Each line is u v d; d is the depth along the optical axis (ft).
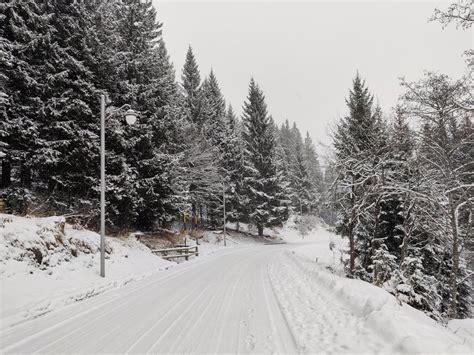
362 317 18.76
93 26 51.75
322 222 214.69
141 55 61.21
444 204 37.63
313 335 17.26
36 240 30.55
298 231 184.55
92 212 50.65
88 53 49.62
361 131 48.52
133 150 57.36
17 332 18.25
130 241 53.52
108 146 54.39
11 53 43.70
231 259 63.10
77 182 49.98
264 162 141.28
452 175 34.81
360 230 53.26
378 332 15.72
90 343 16.63
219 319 20.92
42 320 20.63
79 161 48.83
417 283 32.22
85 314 22.16
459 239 38.88
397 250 49.98
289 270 43.83
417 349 12.64
